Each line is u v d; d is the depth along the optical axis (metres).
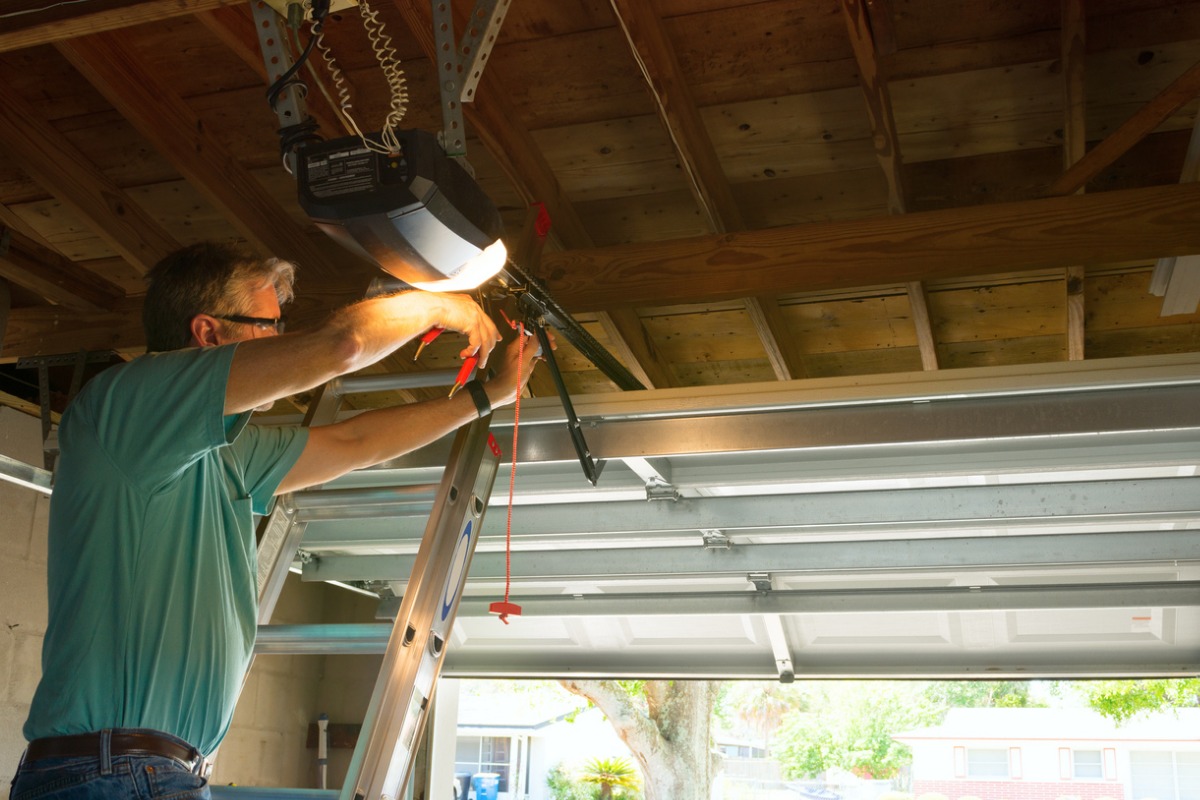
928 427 2.65
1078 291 3.60
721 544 3.69
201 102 3.54
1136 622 4.18
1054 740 15.46
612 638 4.86
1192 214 2.89
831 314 4.23
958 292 4.03
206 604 1.34
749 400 2.74
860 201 3.68
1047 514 3.11
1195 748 14.55
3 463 2.81
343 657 5.92
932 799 15.80
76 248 4.21
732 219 3.59
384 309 1.46
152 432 1.28
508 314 2.29
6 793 4.04
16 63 3.47
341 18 3.23
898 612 4.16
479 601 4.61
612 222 3.94
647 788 14.55
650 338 4.46
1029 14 2.99
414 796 5.29
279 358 1.30
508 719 21.56
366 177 1.41
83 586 1.25
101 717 1.21
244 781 5.23
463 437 2.10
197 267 1.56
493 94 3.30
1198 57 3.01
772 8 3.08
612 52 3.29
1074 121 3.02
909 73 3.20
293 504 2.22
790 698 23.38
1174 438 2.73
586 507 3.51
